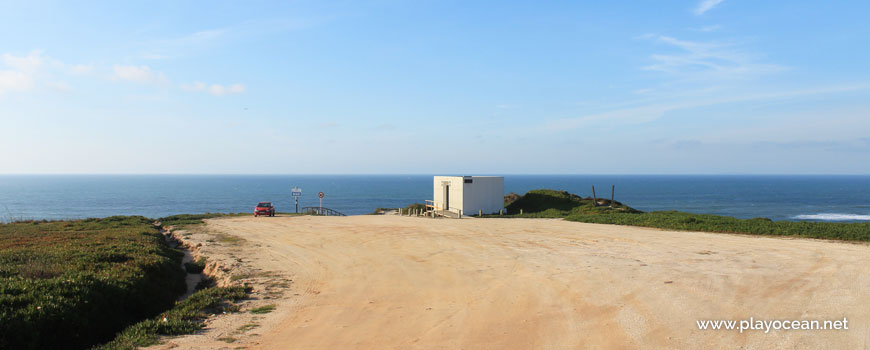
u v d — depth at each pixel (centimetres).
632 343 733
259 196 15325
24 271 1147
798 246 1662
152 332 847
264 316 966
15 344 743
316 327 879
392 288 1206
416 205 4784
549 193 4619
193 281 1556
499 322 873
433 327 858
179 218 3809
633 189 19800
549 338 772
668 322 830
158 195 15938
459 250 1806
